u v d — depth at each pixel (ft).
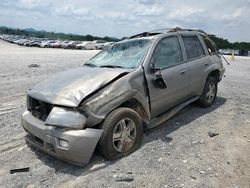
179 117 18.83
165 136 15.43
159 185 10.58
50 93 12.40
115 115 12.16
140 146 14.02
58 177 11.27
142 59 14.69
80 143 11.15
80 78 13.25
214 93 21.63
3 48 134.62
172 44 17.10
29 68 46.91
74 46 167.63
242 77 40.27
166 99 15.72
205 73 19.49
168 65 16.16
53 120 11.40
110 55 16.79
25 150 13.84
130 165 12.09
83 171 11.65
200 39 20.30
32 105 13.21
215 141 14.76
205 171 11.57
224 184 10.60
